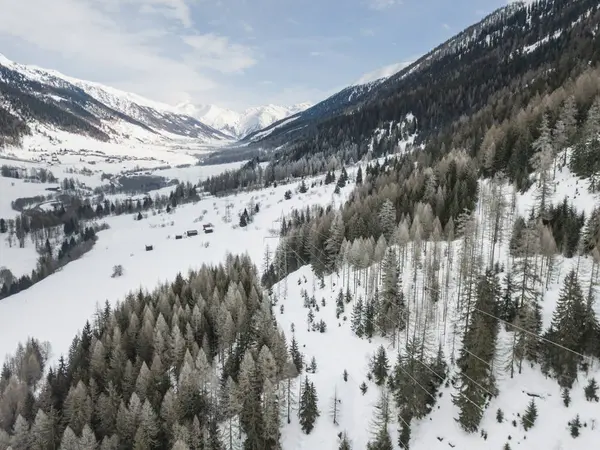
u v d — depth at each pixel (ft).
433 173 440.04
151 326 303.89
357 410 238.27
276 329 284.20
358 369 264.52
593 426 192.85
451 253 327.06
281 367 255.70
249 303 335.06
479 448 201.87
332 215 465.06
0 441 236.43
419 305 293.02
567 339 213.05
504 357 233.14
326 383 258.37
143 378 254.88
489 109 620.08
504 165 421.18
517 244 296.71
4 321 488.44
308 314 330.54
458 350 248.11
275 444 220.23
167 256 648.38
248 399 224.53
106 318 367.25
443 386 234.38
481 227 351.46
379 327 287.69
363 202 459.32
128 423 231.30
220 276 400.06
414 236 345.31
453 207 369.09
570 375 211.82
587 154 343.46
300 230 479.00
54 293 563.48
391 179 520.83
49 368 340.39
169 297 367.25
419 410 221.05
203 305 333.42
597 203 312.50
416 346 234.17
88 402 248.93
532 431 200.64
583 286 247.50
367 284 338.75
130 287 555.69
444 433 213.66
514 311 243.81
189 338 296.92
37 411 262.26
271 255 535.19
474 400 208.54
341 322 315.37
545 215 311.06
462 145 532.32
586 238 278.26
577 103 427.74
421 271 325.01
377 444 206.69
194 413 242.58
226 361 291.99
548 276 268.41
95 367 283.38
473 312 236.84
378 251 340.80
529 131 411.95
